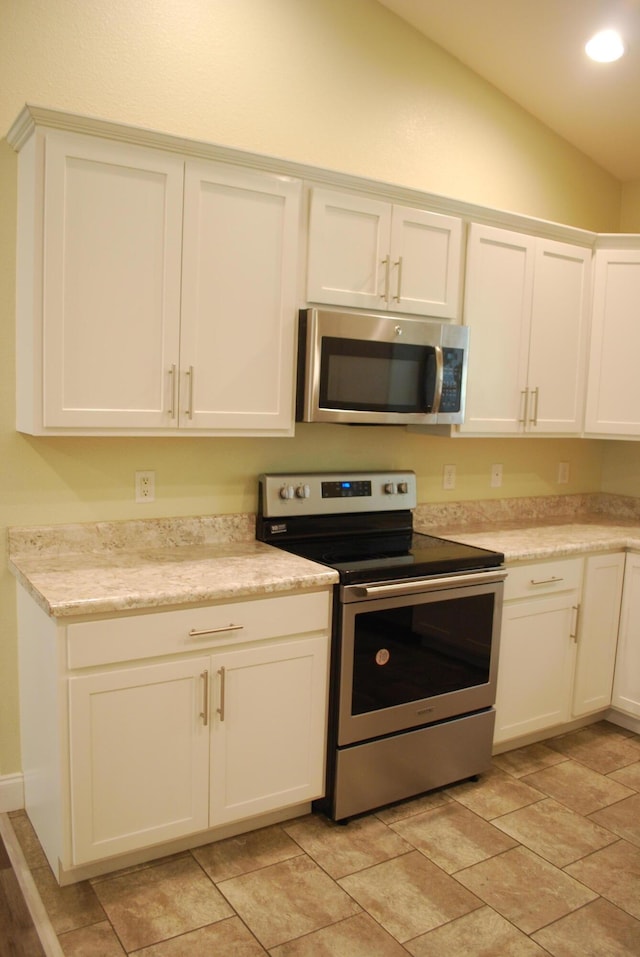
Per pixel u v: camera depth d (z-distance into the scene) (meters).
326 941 1.89
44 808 2.15
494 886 2.14
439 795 2.65
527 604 2.85
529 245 3.07
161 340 2.23
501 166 3.35
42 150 1.98
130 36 2.38
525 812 2.54
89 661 1.92
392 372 2.64
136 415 2.22
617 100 3.14
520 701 2.90
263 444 2.79
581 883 2.16
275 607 2.21
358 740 2.41
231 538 2.73
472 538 3.03
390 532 3.03
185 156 2.20
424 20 2.94
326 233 2.51
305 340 2.47
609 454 3.95
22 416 2.26
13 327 2.29
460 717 2.67
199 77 2.52
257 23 2.62
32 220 2.05
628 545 3.14
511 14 2.76
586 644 3.11
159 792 2.08
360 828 2.41
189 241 2.24
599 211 3.75
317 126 2.79
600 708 3.22
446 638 2.58
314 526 2.81
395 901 2.05
